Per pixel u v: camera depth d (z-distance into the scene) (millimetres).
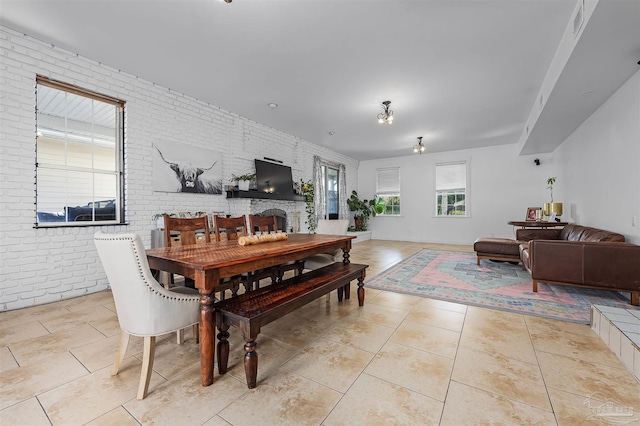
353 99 4312
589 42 2375
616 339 1857
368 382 1596
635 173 2986
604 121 3721
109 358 1859
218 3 2332
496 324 2379
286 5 2352
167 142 3975
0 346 2004
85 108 3348
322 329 2307
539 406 1388
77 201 3299
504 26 2619
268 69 3416
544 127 4770
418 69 3404
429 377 1636
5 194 2693
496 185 7367
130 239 1426
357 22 2566
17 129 2764
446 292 3307
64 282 3047
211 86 3893
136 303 1479
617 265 2828
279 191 5668
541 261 3168
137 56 3156
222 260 1686
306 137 6535
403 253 6184
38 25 2637
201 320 1583
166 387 1564
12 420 1306
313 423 1293
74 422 1296
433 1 2307
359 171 9383
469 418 1312
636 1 1888
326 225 3883
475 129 5895
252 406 1407
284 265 3004
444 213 8094
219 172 4691
